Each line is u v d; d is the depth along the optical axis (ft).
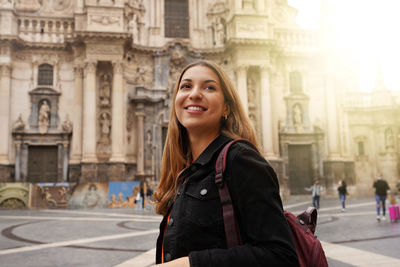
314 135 120.47
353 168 118.32
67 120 106.93
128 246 33.22
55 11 114.52
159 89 114.01
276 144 115.44
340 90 121.39
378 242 32.12
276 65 121.90
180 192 5.57
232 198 4.88
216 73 6.32
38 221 56.44
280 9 136.87
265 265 4.16
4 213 73.10
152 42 117.80
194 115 5.93
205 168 5.45
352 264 23.95
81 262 26.48
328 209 70.28
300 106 121.70
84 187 91.40
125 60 110.83
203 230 4.95
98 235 40.55
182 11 122.72
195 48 116.37
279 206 4.68
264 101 111.24
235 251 4.28
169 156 7.27
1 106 100.53
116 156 100.68
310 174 120.06
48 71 108.99
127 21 113.91
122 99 104.27
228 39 112.37
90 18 102.78
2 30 102.37
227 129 6.27
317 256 4.99
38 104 106.83
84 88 102.73
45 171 105.60
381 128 123.85
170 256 5.10
